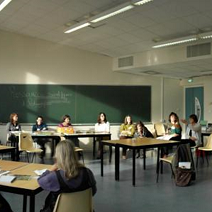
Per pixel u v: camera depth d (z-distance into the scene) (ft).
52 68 26.27
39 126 23.98
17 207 11.41
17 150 19.31
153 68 25.05
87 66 27.40
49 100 26.17
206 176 16.98
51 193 7.29
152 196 13.03
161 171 17.47
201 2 14.11
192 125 20.92
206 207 11.70
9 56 24.95
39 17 19.66
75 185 6.80
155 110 29.99
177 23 17.35
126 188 14.24
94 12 17.46
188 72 26.94
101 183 15.12
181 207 11.67
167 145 16.20
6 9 18.84
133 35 20.56
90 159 22.30
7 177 7.95
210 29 17.90
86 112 27.25
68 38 24.06
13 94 25.14
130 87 28.84
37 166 9.68
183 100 32.14
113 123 28.02
